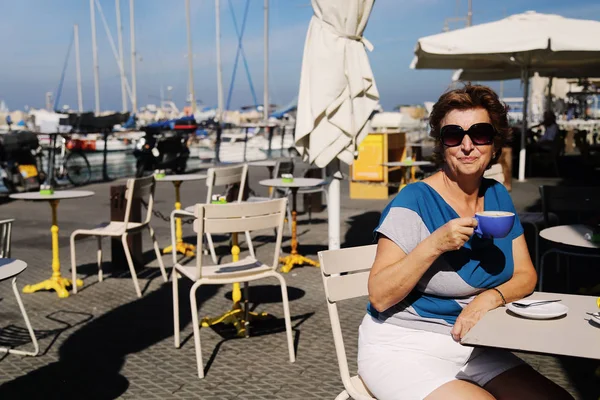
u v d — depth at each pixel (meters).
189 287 6.54
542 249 7.91
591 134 27.36
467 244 2.58
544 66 17.66
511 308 2.34
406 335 2.59
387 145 13.62
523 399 2.43
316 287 6.52
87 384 4.18
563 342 2.03
